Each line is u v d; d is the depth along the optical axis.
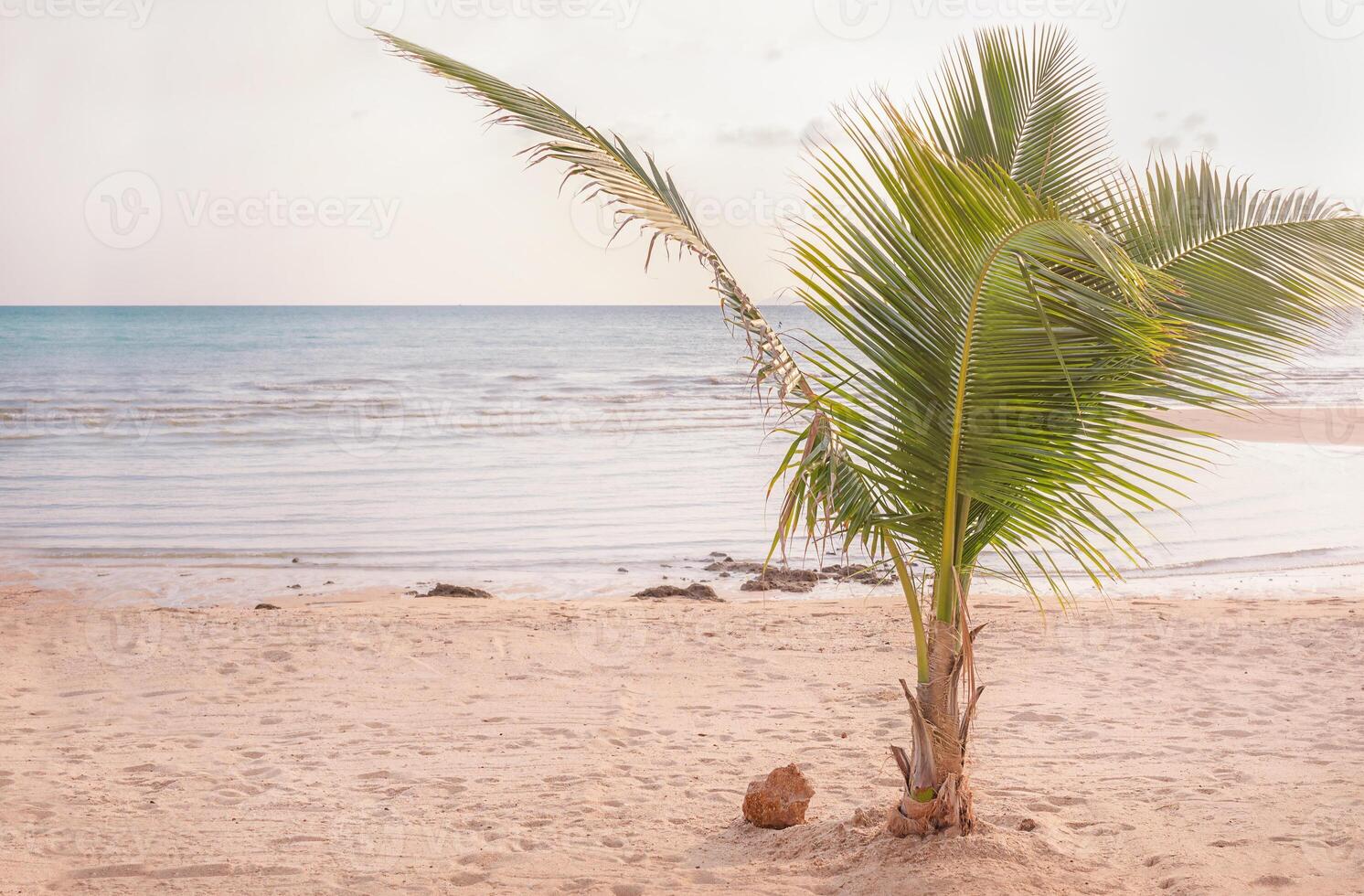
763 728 6.09
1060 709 6.30
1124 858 3.75
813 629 8.80
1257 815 4.23
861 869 3.65
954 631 3.64
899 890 3.39
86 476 17.70
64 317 77.25
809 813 4.54
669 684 7.13
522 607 9.69
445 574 11.45
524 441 22.72
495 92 3.30
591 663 7.68
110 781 5.14
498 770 5.32
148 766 5.38
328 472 18.36
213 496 16.06
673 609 9.62
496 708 6.56
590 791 4.96
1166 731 5.80
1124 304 3.07
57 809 4.70
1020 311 3.06
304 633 8.56
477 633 8.61
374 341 60.03
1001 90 4.30
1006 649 7.94
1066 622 8.88
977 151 4.20
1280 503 15.22
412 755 5.59
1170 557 12.02
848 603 9.98
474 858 4.08
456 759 5.52
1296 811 4.27
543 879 3.84
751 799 4.39
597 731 6.04
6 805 4.76
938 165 2.86
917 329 3.23
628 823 4.51
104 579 11.11
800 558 12.30
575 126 3.37
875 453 3.39
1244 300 3.53
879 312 3.22
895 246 3.16
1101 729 5.86
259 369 42.53
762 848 4.11
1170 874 3.52
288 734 5.98
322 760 5.50
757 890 3.60
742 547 12.82
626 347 58.56
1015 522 3.69
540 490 16.59
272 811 4.69
